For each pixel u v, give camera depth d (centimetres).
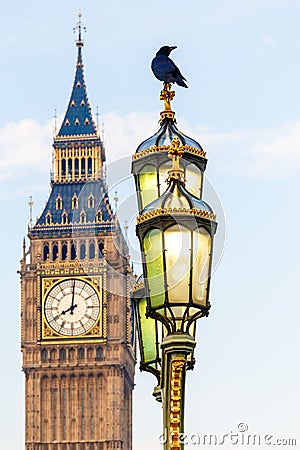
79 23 18225
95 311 16125
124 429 16438
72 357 16088
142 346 1883
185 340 1609
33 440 15925
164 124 1822
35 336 16162
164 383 1666
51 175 16850
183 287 1580
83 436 15938
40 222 16425
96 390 16050
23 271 16262
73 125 17188
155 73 1786
